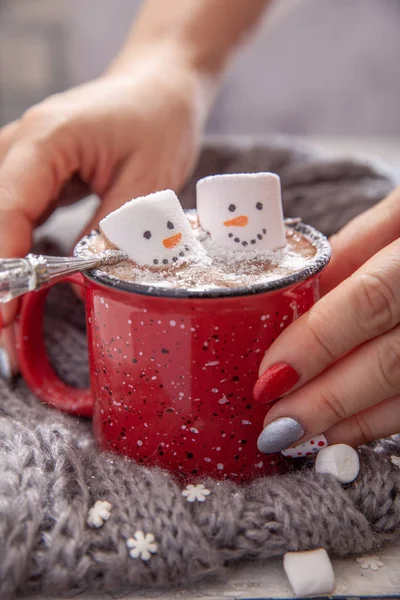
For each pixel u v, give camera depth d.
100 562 0.24
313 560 0.25
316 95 0.91
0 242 0.33
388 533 0.27
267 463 0.28
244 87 0.92
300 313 0.27
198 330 0.25
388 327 0.27
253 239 0.28
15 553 0.24
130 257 0.27
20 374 0.35
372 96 0.90
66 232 0.42
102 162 0.38
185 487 0.27
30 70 0.85
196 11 0.47
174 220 0.27
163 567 0.25
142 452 0.28
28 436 0.28
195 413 0.27
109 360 0.27
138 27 0.49
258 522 0.26
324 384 0.27
